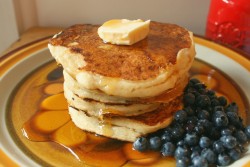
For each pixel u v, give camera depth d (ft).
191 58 1.04
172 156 0.96
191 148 0.95
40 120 1.09
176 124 1.00
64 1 1.64
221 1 1.40
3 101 1.16
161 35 1.10
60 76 1.29
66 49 1.02
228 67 1.31
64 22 1.71
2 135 1.01
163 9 1.62
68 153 0.97
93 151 0.98
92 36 1.09
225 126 0.98
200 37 1.46
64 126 1.07
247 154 0.93
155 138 0.97
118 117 1.00
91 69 0.94
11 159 0.90
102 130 1.03
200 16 1.61
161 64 0.95
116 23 1.09
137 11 1.64
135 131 1.00
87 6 1.65
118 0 1.62
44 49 1.37
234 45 1.47
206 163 0.89
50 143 1.00
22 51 1.35
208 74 1.30
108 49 1.01
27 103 1.16
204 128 0.98
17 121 1.08
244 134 0.98
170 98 0.99
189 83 1.18
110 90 0.92
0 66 1.26
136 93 0.93
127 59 0.97
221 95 1.20
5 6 1.64
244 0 1.35
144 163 0.94
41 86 1.24
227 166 0.90
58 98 1.18
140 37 1.05
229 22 1.42
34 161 0.93
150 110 1.02
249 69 1.28
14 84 1.23
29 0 1.65
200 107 1.07
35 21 1.72
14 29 1.71
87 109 1.00
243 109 1.13
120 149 0.99
